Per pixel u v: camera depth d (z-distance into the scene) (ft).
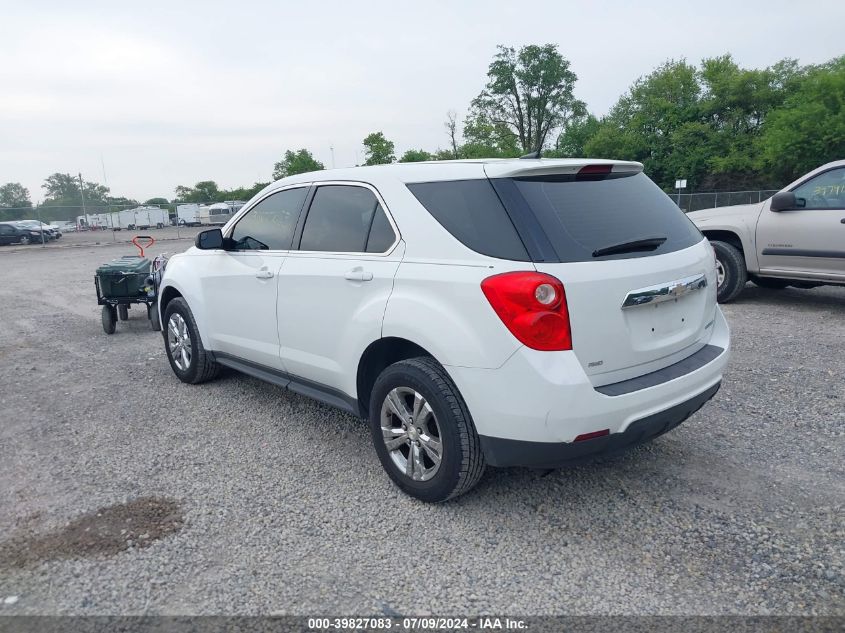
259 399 18.06
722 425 14.85
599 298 9.98
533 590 9.21
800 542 10.14
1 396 19.29
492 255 10.28
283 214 15.19
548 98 238.68
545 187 10.80
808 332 22.65
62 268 65.41
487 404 10.12
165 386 19.63
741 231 27.27
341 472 13.19
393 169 12.62
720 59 172.04
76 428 16.24
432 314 10.74
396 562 9.98
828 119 120.98
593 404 9.71
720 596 8.95
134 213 183.42
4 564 10.18
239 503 11.97
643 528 10.70
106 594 9.35
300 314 13.94
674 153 170.09
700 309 12.01
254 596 9.22
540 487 12.21
